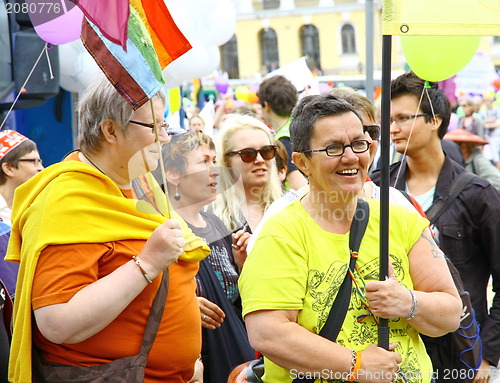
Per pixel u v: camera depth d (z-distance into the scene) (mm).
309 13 46781
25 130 8555
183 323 3371
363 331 3201
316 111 3287
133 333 3209
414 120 4965
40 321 3020
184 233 3486
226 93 13672
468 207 4848
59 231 3057
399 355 3162
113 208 3215
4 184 5234
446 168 4996
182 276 3418
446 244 4863
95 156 3328
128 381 3162
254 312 3211
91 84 3324
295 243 3246
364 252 3293
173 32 3404
